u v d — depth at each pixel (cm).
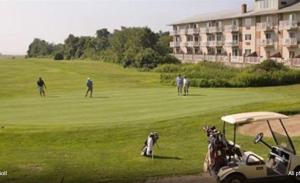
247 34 8962
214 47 10250
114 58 11606
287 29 7712
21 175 1670
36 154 2023
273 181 1469
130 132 2461
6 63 10600
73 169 1750
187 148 2128
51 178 1627
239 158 1483
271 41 8138
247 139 2267
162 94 4481
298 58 7069
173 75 6397
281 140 1573
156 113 3075
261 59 7912
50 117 2991
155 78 6856
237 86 5744
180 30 11812
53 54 18812
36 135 2389
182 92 4691
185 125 2611
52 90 5447
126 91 4962
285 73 5997
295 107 3027
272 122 2642
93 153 2039
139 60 9419
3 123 2736
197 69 7600
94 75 7550
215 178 1502
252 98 3956
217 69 7275
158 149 2108
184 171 1694
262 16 8444
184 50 11750
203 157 1936
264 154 1938
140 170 1720
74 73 7919
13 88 5797
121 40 13800
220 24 10000
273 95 4284
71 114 3116
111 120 2805
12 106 3675
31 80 6862
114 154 2017
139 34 12988
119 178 1617
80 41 17450
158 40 13875
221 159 1498
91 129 2497
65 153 2044
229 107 3225
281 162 1520
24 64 10306
